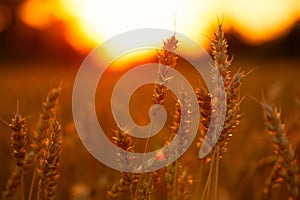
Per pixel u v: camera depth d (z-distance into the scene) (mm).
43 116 790
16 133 774
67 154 1033
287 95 1331
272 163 1033
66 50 9086
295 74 4082
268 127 681
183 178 804
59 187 1042
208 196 739
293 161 678
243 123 1491
